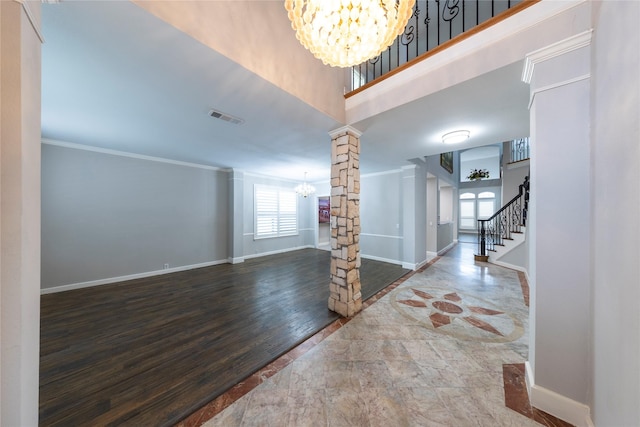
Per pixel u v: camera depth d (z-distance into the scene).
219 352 2.13
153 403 1.56
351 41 1.29
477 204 11.94
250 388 1.71
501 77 1.81
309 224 8.00
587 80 1.34
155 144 3.71
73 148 3.72
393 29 1.25
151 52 1.55
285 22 2.07
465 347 2.21
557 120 1.44
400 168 5.54
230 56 1.64
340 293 2.90
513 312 2.96
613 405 1.05
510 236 5.27
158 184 4.68
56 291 3.60
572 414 1.38
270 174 6.57
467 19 3.73
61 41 1.42
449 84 1.95
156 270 4.64
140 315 2.88
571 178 1.39
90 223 3.89
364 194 6.30
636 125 0.88
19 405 0.82
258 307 3.11
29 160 0.88
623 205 0.98
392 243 5.73
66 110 2.43
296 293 3.64
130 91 2.04
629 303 0.93
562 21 1.44
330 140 3.44
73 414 1.48
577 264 1.37
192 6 1.44
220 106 2.33
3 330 0.79
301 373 1.86
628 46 0.94
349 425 1.41
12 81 0.81
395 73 2.34
